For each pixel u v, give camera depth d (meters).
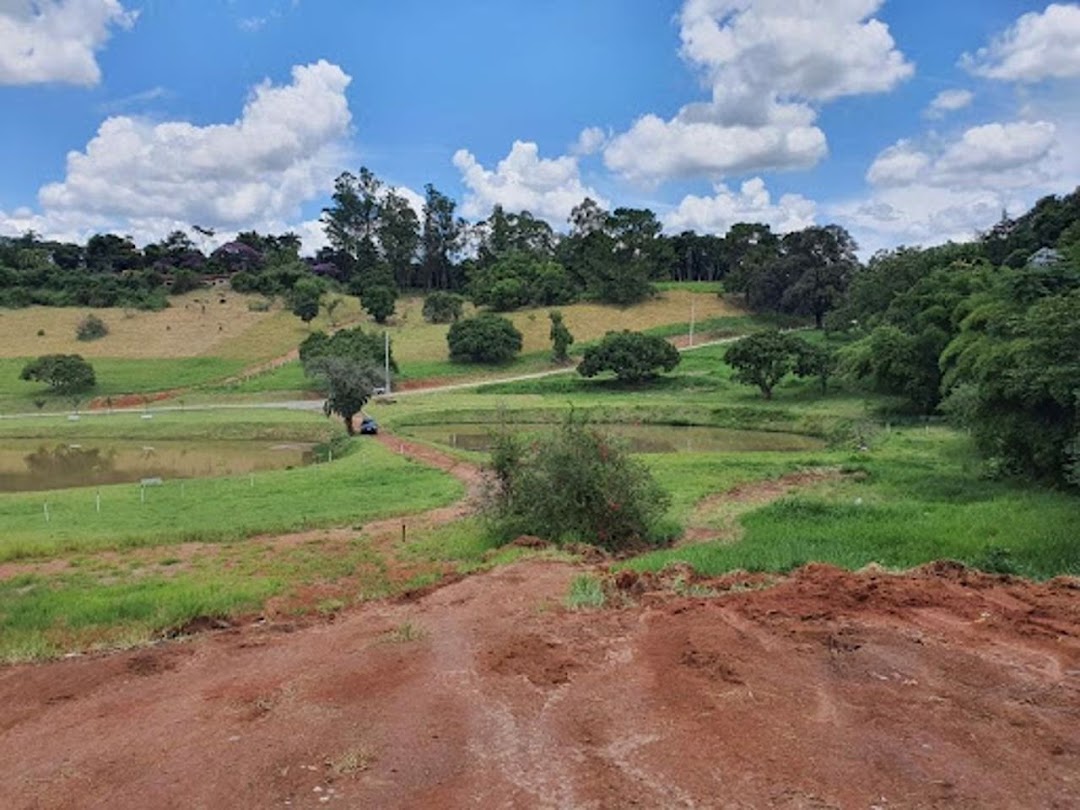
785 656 7.79
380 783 5.69
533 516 18.44
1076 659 7.77
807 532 16.97
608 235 126.31
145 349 97.38
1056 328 20.86
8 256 127.75
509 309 116.62
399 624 9.95
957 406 27.09
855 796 5.25
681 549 16.06
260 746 6.36
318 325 107.81
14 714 7.62
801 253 105.88
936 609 9.55
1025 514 17.69
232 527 21.91
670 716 6.57
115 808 5.58
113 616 12.28
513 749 6.13
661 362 78.38
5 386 80.75
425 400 71.06
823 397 66.31
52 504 27.30
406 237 137.62
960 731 6.17
